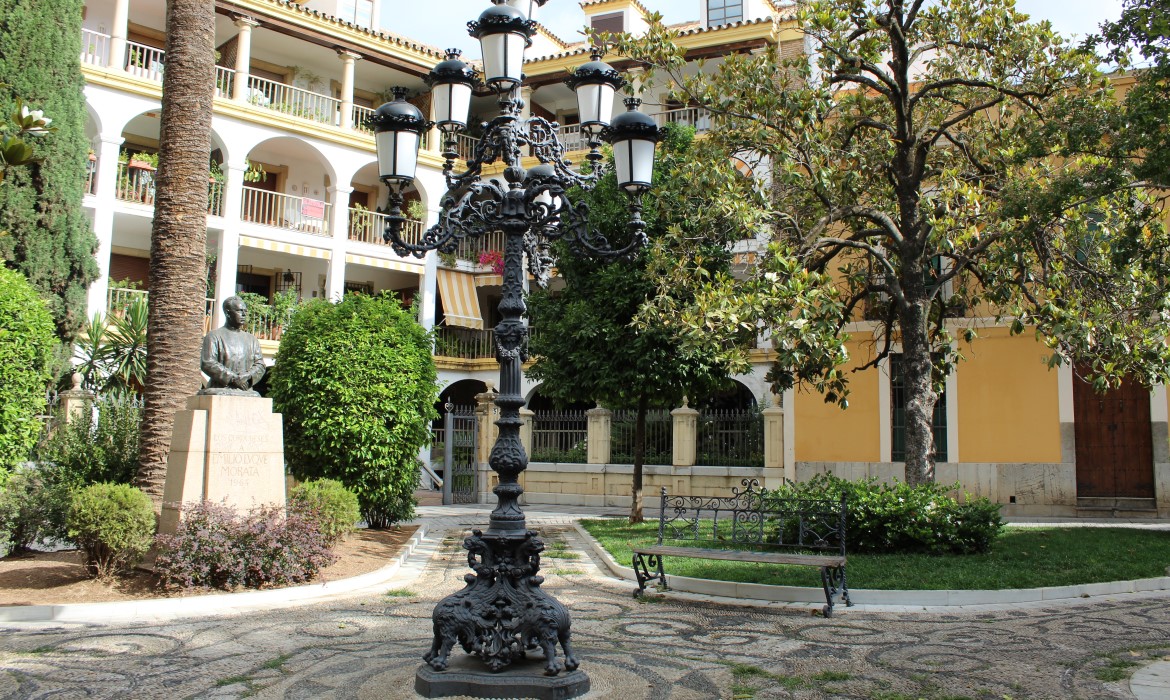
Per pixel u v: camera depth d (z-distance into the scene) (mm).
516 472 5500
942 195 11641
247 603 7953
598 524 15188
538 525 15773
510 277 5848
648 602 8273
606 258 7031
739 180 11883
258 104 24125
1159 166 9422
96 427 12156
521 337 5766
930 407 11680
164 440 9812
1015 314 11391
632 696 4953
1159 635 6746
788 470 17844
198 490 8539
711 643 6520
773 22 22594
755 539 10461
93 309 20328
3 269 10781
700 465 19562
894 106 12250
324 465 12648
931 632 6914
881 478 16922
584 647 6270
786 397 18031
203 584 8133
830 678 5523
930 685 5363
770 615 7637
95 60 21922
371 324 13148
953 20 12070
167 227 10172
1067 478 15844
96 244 17297
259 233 23422
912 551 10297
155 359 9977
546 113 29359
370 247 25609
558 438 21891
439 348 26641
